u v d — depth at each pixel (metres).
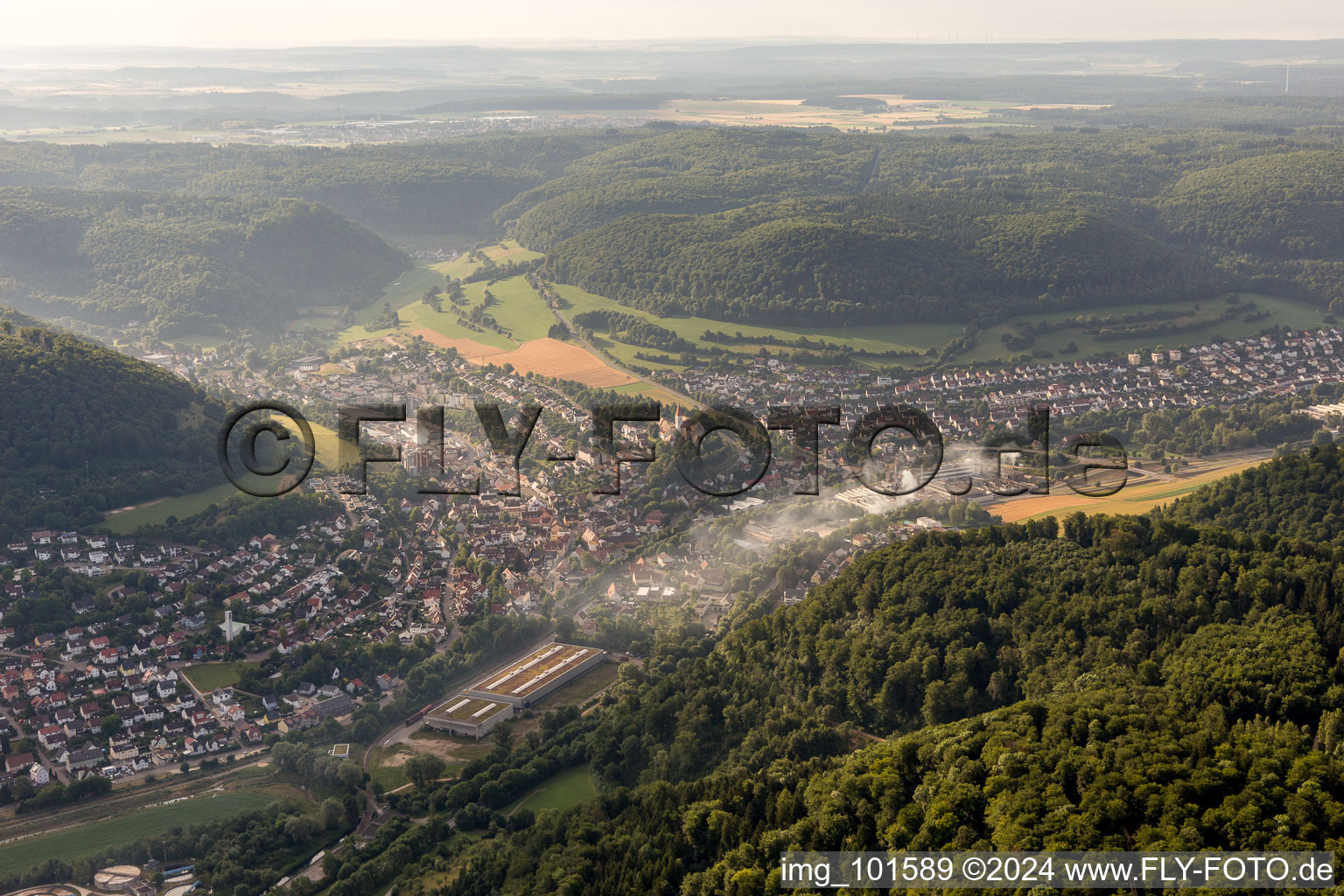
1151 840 181.00
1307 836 176.12
